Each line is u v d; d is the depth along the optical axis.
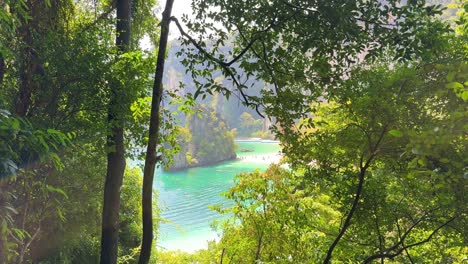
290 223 6.86
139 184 10.52
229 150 59.25
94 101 5.11
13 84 4.98
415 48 3.74
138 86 5.27
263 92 4.73
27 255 7.02
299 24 4.14
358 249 5.92
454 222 4.86
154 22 9.09
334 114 5.68
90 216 8.58
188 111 5.49
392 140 4.10
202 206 28.94
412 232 5.67
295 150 5.11
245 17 4.32
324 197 7.12
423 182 4.43
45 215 5.62
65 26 5.99
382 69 4.69
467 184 3.52
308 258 6.69
